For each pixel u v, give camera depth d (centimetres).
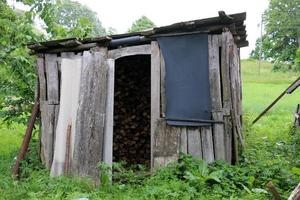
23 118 596
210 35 429
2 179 434
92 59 450
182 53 432
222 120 421
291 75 2853
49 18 609
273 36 3272
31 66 576
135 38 447
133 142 581
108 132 451
